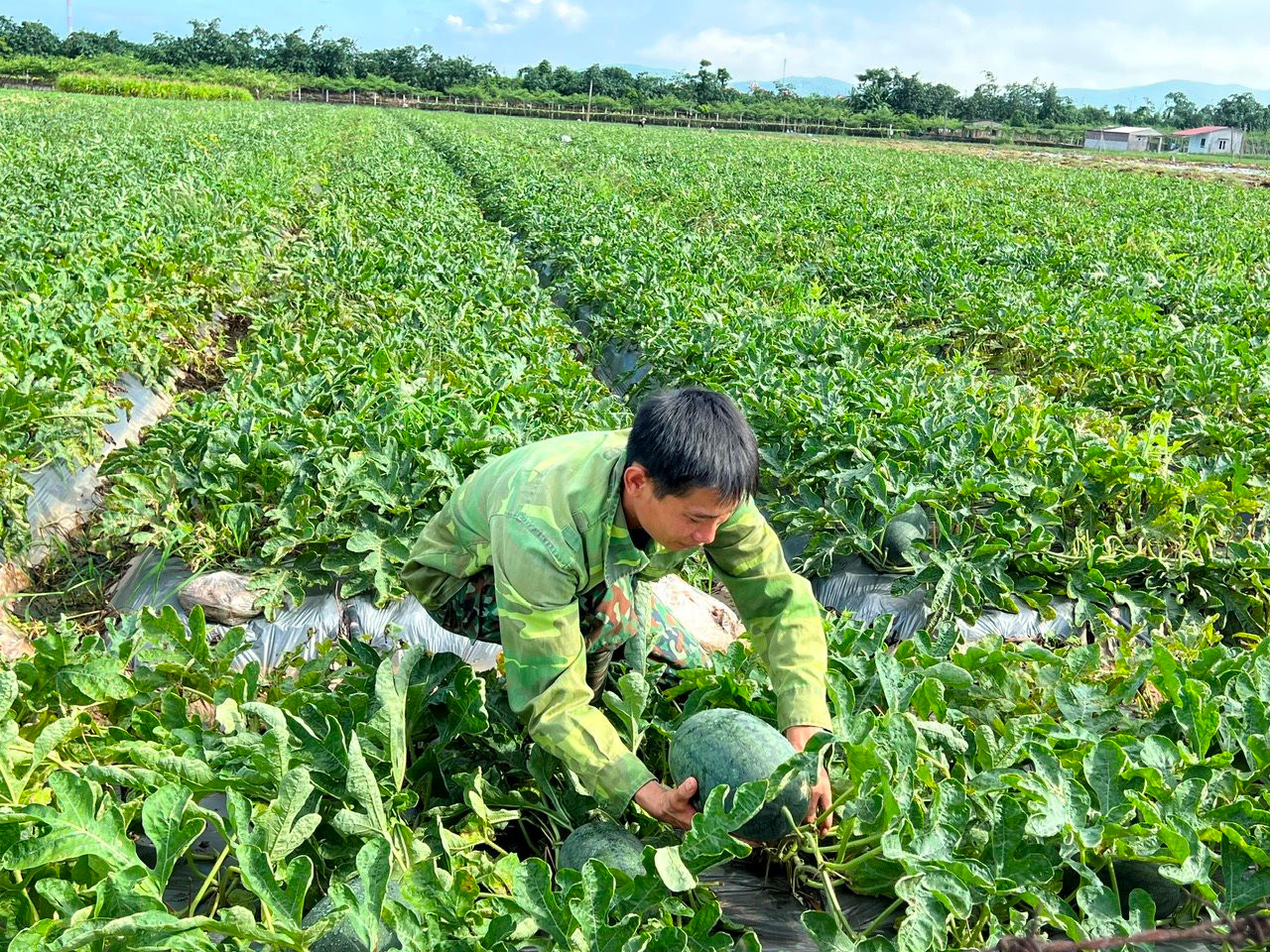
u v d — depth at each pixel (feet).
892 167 113.60
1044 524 17.29
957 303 32.55
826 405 20.43
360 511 16.93
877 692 10.59
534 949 8.73
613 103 280.31
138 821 10.24
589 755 8.73
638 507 8.31
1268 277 41.50
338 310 29.53
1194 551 17.58
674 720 10.79
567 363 24.57
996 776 9.41
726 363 24.48
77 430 20.36
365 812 8.93
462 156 96.78
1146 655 12.96
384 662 9.48
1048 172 115.24
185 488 17.57
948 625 11.65
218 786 9.00
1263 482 19.84
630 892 8.00
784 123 269.23
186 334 29.71
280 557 16.52
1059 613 16.78
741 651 11.57
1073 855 9.07
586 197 61.36
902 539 17.20
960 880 8.30
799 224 52.95
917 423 19.90
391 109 239.91
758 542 9.65
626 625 9.94
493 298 31.96
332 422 18.65
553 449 9.17
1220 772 9.71
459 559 10.16
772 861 10.24
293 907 7.47
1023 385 26.78
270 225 44.21
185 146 81.71
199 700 12.92
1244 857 8.68
